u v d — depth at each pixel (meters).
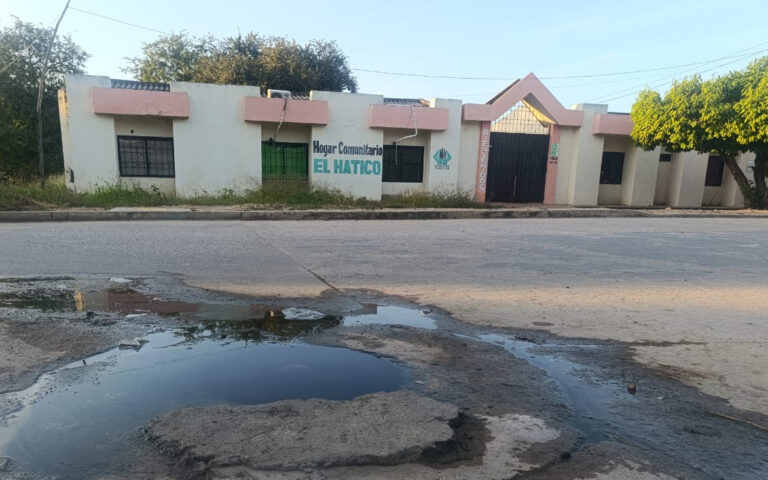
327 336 3.82
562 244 9.02
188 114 15.73
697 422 2.56
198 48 28.02
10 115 20.38
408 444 2.23
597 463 2.17
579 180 19.64
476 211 15.12
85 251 7.27
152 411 2.55
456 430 2.42
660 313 4.61
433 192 17.91
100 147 15.47
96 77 15.14
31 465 2.06
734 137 16.48
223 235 9.38
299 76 24.56
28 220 11.59
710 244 9.30
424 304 4.83
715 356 3.50
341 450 2.18
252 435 2.29
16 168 20.05
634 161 20.31
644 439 2.39
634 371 3.23
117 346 3.49
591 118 19.31
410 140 18.22
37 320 4.03
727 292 5.50
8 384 2.83
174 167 16.39
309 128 17.39
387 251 7.92
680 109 16.77
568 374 3.17
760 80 15.63
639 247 8.80
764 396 2.88
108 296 4.85
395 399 2.71
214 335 3.79
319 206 15.21
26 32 21.30
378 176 17.78
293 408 2.58
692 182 21.41
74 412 2.52
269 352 3.46
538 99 18.62
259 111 16.22
